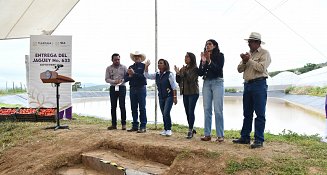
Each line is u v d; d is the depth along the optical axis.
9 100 19.91
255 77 5.57
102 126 9.05
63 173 5.89
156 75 7.27
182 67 6.77
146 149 5.91
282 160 4.78
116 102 8.12
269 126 11.13
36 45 10.88
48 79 8.17
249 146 5.71
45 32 12.11
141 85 7.58
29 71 10.87
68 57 10.91
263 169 4.49
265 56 5.58
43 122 9.93
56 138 7.27
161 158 5.67
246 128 5.99
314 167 4.51
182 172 4.90
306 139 6.88
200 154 5.16
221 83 6.21
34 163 6.18
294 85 34.72
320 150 5.55
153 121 11.36
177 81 6.90
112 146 6.55
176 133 7.57
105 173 5.77
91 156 6.16
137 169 5.40
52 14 11.08
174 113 16.27
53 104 10.91
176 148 5.58
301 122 12.16
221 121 6.20
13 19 10.81
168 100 6.97
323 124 11.53
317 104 18.20
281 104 22.52
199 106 20.31
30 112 10.29
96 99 34.12
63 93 10.98
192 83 6.55
